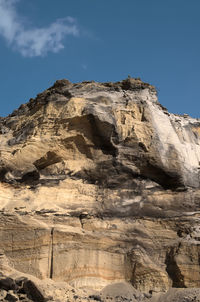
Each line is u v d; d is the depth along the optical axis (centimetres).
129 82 3058
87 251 2369
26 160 2666
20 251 2314
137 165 2706
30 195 2559
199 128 3266
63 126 2753
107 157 2708
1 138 2944
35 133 2784
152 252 2459
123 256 2414
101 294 2261
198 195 2692
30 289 2083
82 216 2505
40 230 2348
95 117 2712
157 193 2658
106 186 2645
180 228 2536
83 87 2978
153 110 2945
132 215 2567
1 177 2594
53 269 2291
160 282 2341
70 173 2675
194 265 2388
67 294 2167
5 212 2395
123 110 2866
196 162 2945
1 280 2108
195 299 2209
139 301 2239
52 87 3045
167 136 2872
